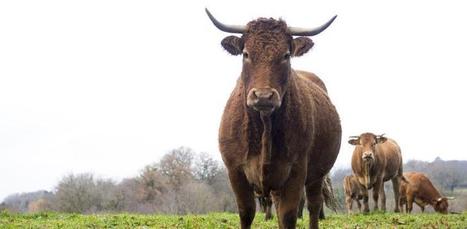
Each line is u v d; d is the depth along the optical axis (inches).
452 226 539.2
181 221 574.2
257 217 652.1
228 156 332.8
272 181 322.3
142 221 566.3
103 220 566.6
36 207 2551.7
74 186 2496.3
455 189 2898.6
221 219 602.9
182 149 3024.1
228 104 343.9
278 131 315.3
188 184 2652.6
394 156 922.7
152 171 2780.5
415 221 608.1
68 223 531.5
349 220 625.6
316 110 364.8
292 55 324.8
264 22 319.0
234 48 328.5
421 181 1056.2
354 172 872.9
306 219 609.6
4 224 517.3
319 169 381.1
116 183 2709.2
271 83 299.7
